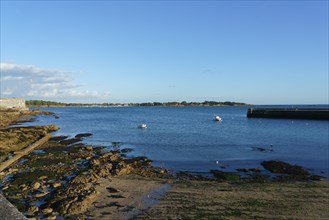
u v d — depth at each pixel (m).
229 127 56.88
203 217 12.56
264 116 81.69
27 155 26.31
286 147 32.50
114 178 18.78
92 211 13.32
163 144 34.59
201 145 33.75
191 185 17.38
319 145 34.00
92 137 41.22
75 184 16.91
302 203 14.29
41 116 100.69
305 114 71.94
